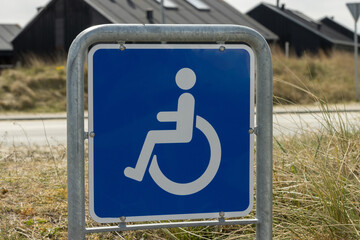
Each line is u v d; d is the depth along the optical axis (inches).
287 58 935.7
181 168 80.4
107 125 77.9
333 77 879.1
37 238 121.5
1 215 134.4
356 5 803.4
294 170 138.4
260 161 83.3
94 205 78.1
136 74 78.6
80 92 76.5
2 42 1531.7
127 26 77.5
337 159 127.0
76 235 77.5
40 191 157.0
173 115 79.9
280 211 123.6
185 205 80.9
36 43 1299.2
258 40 81.5
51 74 758.5
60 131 459.2
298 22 1731.1
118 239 125.1
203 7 1381.6
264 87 82.4
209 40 81.3
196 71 80.4
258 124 83.1
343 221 114.3
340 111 157.9
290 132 158.6
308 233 115.2
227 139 81.8
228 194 82.3
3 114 631.8
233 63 81.6
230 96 81.6
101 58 77.5
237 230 123.1
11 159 216.8
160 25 78.9
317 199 125.0
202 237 119.0
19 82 716.7
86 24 1197.1
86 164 186.7
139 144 79.0
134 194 79.1
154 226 80.0
